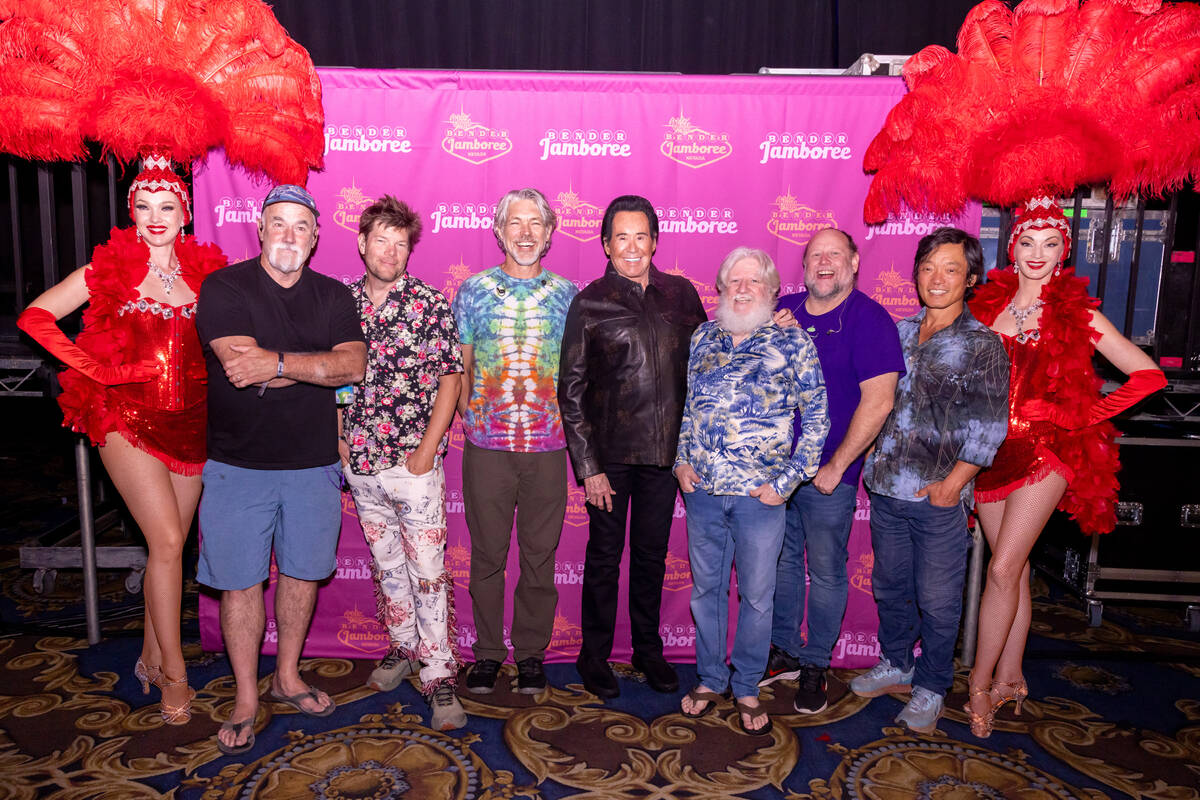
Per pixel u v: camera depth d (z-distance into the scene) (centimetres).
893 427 261
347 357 237
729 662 314
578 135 300
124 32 241
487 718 268
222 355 222
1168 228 335
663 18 598
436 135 299
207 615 307
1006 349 251
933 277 251
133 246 237
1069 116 241
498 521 276
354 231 302
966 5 595
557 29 589
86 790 223
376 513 266
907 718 265
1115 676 308
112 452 239
